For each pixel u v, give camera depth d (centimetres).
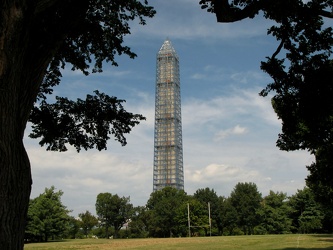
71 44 1086
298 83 998
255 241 4394
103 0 977
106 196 11719
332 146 2177
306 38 962
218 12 719
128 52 1181
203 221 9969
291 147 2038
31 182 529
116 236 11750
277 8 810
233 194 10569
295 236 5534
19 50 488
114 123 1250
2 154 469
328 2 879
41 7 507
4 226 465
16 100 491
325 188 3603
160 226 10419
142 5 1088
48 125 1177
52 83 1198
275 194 8888
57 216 6781
